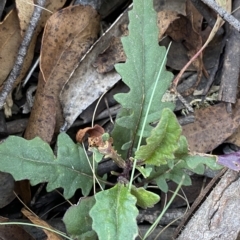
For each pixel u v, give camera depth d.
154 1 0.23
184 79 0.25
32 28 0.21
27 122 0.23
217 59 0.25
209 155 0.18
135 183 0.22
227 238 0.19
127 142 0.20
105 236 0.16
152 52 0.19
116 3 0.25
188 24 0.23
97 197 0.17
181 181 0.19
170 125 0.16
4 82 0.22
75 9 0.21
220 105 0.24
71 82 0.22
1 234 0.20
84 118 0.23
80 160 0.20
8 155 0.19
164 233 0.23
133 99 0.19
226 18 0.21
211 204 0.19
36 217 0.21
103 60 0.22
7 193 0.22
